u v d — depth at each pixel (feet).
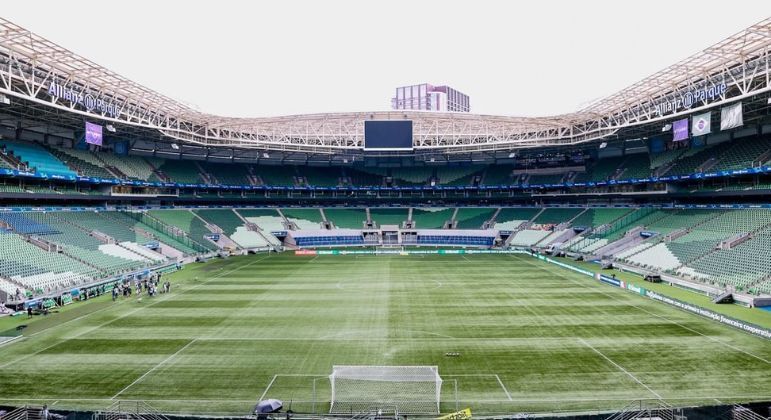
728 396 71.61
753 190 193.67
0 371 82.84
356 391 73.56
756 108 186.80
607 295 146.20
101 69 159.53
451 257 250.37
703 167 223.30
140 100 203.51
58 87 153.69
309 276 185.47
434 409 67.77
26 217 187.42
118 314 123.13
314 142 303.68
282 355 91.25
